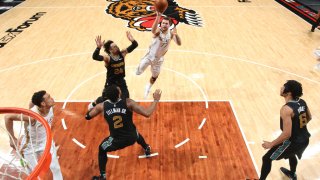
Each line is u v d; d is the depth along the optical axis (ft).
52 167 13.43
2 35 31.81
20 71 24.84
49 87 22.61
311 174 15.39
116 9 40.09
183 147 16.92
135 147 16.94
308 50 29.19
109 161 15.94
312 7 41.24
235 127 18.57
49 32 32.73
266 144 12.80
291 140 12.74
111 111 13.02
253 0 45.27
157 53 19.58
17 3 43.01
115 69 17.10
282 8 41.68
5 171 14.06
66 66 25.71
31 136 12.48
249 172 15.29
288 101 12.51
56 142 17.16
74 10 39.91
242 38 31.86
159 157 16.22
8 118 12.07
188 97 21.59
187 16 38.09
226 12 39.91
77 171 15.26
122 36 31.55
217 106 20.59
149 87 21.22
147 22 35.53
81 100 21.07
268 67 25.93
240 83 23.45
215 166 15.66
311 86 23.13
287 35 32.76
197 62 26.61
